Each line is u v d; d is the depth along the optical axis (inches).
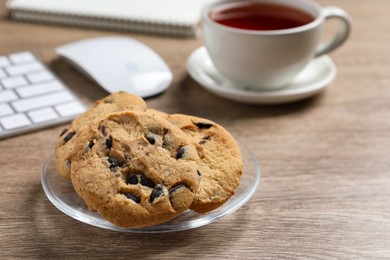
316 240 24.5
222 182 24.3
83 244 24.2
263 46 29.0
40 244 24.1
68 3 36.4
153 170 23.7
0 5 37.9
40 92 29.9
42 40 34.4
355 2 39.6
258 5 31.4
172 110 29.7
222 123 29.2
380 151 28.1
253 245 24.3
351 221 25.2
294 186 26.4
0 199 25.5
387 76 32.5
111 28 35.8
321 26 29.7
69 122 28.8
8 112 28.7
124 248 24.1
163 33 35.4
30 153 27.4
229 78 30.6
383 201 26.0
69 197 24.6
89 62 31.1
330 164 27.4
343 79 32.2
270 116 29.7
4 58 32.0
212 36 29.7
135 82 30.4
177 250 24.1
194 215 24.3
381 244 24.5
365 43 35.1
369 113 30.1
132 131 24.5
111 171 23.8
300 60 29.7
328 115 29.9
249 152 26.4
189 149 24.3
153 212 23.3
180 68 32.5
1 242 24.1
